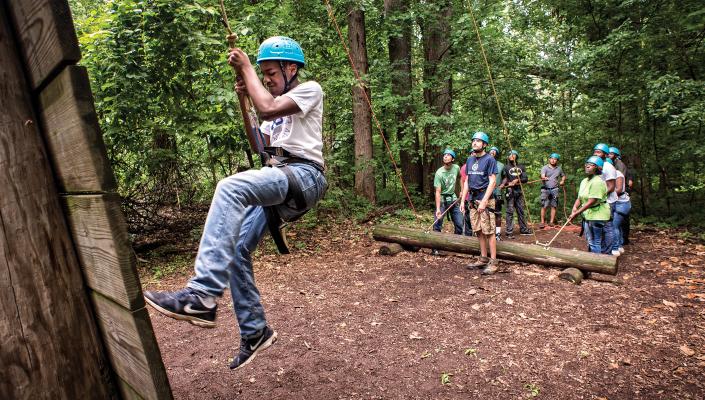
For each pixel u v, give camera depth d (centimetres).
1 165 110
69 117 99
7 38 112
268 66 218
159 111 731
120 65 639
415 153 1385
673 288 563
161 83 703
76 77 95
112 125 676
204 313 167
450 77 1291
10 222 111
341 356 407
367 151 1188
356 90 1155
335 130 1204
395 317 493
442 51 1336
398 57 1300
